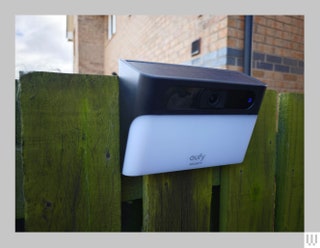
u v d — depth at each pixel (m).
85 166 0.59
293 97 0.91
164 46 2.85
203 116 0.60
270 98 0.87
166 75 0.51
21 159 0.56
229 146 0.69
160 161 0.59
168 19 2.72
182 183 0.72
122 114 0.60
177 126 0.57
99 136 0.59
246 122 0.69
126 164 0.59
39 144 0.54
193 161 0.64
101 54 7.62
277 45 1.94
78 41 7.29
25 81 0.52
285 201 0.92
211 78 0.59
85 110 0.58
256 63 1.85
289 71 2.03
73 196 0.58
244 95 0.65
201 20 1.99
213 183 0.79
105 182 0.61
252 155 0.85
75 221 0.59
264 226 0.88
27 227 0.55
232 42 1.69
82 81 0.57
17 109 0.55
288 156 0.92
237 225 0.83
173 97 0.55
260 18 1.84
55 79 0.54
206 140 0.64
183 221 0.72
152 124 0.54
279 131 0.93
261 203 0.88
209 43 1.88
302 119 0.94
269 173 0.89
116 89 0.60
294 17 2.03
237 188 0.83
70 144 0.57
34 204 0.55
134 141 0.55
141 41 3.79
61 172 0.56
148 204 0.67
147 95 0.50
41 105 0.54
